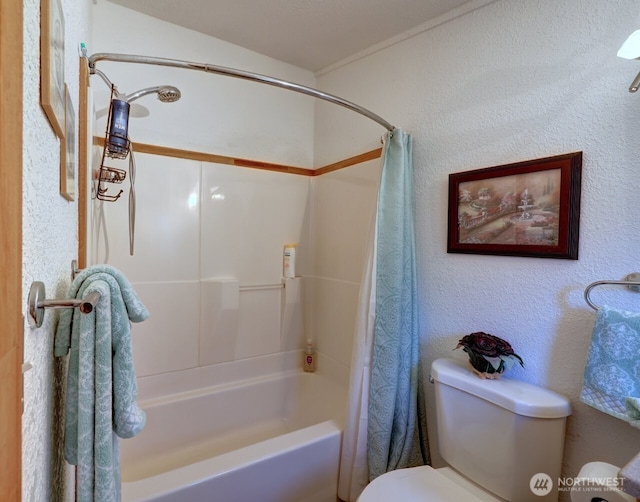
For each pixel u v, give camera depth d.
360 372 1.42
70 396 0.57
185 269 1.75
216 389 1.83
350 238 1.88
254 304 1.98
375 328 1.41
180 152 1.73
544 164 1.10
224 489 1.13
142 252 1.64
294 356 2.12
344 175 1.93
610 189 0.98
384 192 1.45
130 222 1.50
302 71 2.11
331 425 1.46
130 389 0.62
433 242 1.46
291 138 2.10
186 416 1.72
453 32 1.40
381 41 1.71
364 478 1.38
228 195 1.88
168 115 1.70
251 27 1.68
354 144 1.88
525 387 1.09
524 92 1.17
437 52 1.46
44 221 0.49
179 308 1.74
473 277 1.32
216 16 1.61
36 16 0.43
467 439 1.12
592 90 1.02
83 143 0.99
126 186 1.60
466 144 1.34
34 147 0.42
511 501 1.01
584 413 1.02
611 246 0.98
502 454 1.03
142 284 1.65
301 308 2.13
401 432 1.37
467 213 1.32
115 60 1.12
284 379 2.02
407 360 1.39
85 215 0.98
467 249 1.32
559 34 1.09
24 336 0.38
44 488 0.50
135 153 1.62
